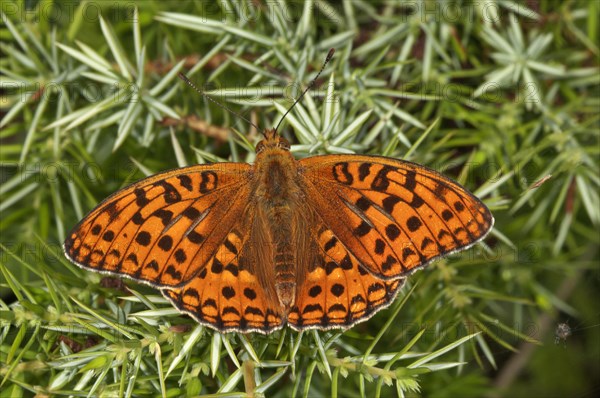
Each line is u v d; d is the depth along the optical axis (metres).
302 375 0.31
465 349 0.32
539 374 0.34
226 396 0.29
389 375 0.29
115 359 0.29
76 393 0.29
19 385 0.29
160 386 0.29
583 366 0.34
